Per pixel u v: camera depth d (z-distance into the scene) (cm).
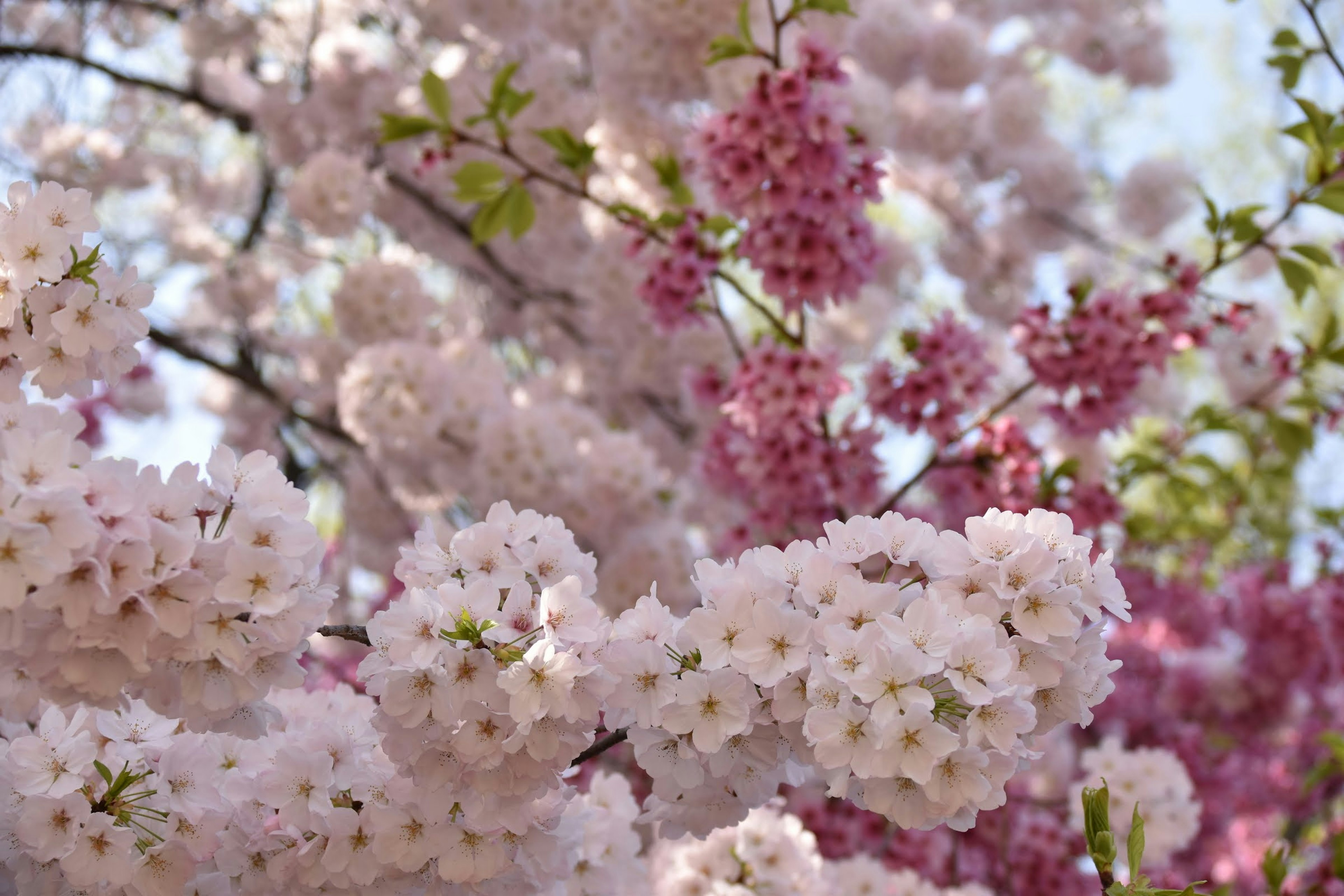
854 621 155
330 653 581
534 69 552
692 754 160
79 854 172
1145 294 402
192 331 738
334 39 628
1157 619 754
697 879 288
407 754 164
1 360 179
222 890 186
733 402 417
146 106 750
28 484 141
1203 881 169
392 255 661
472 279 715
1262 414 630
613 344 653
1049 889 541
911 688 147
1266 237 375
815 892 291
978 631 149
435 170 596
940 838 541
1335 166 353
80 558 142
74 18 683
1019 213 800
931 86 745
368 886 178
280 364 764
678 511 639
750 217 358
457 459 570
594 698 158
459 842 173
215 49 675
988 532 162
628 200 571
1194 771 709
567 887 227
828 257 369
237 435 750
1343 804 754
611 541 558
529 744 158
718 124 356
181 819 181
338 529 800
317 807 178
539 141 551
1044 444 554
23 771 177
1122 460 470
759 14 473
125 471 149
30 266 173
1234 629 732
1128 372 404
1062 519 164
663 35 499
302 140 659
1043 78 1084
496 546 178
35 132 706
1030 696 155
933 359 413
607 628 160
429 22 611
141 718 194
